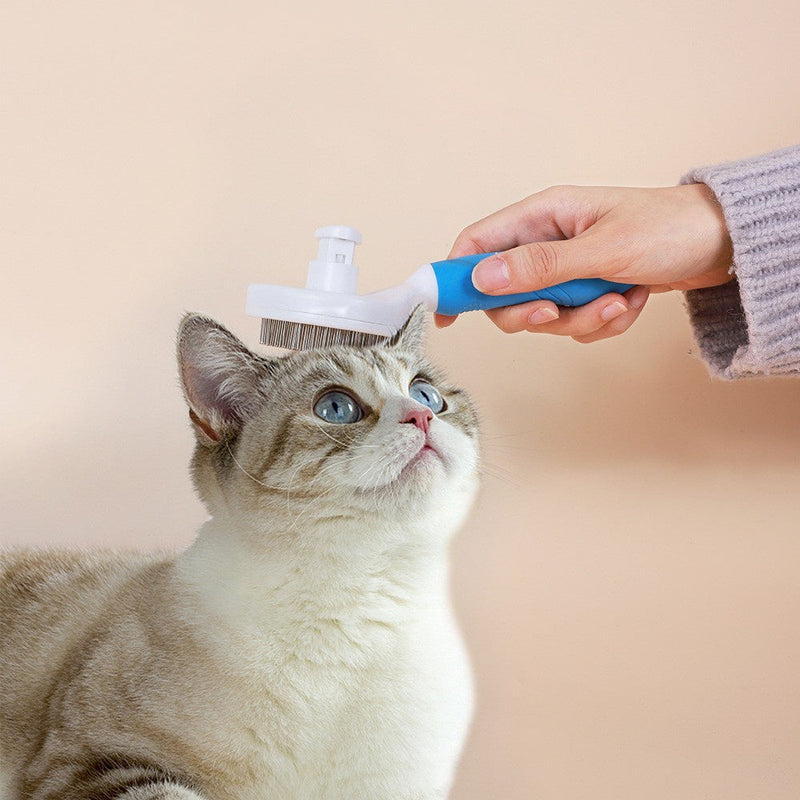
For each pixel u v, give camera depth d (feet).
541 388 3.41
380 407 2.63
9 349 3.36
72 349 3.37
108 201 3.39
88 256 3.38
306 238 3.43
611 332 3.06
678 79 3.45
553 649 3.30
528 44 3.45
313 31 3.43
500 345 3.42
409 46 3.44
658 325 3.40
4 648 2.77
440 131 3.45
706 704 3.25
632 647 3.30
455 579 3.31
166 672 2.52
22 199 3.37
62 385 3.36
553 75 3.45
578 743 3.19
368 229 3.44
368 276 3.44
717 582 3.32
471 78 3.45
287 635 2.55
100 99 3.39
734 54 3.44
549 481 3.38
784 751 3.21
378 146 3.44
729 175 2.86
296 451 2.57
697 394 3.38
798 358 2.91
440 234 3.45
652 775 3.15
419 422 2.58
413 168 3.45
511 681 3.27
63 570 2.96
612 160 3.45
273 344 2.74
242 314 3.41
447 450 2.60
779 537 3.33
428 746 2.58
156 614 2.60
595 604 3.32
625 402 3.40
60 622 2.77
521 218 2.97
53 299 3.37
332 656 2.56
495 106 3.45
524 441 3.40
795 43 3.43
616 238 2.80
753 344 2.89
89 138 3.39
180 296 3.40
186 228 3.41
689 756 3.19
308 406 2.63
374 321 2.66
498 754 3.17
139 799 2.37
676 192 2.93
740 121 3.44
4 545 3.22
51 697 2.62
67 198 3.38
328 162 3.44
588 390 3.40
